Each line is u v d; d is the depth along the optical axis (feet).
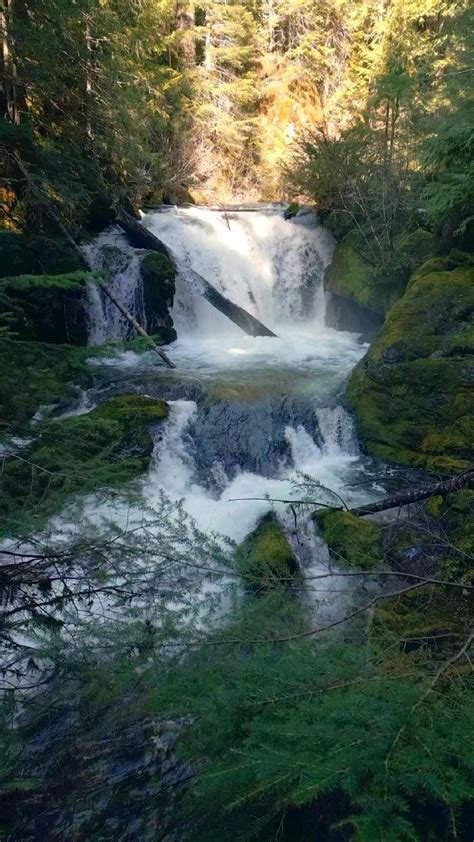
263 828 6.97
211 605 9.12
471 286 27.78
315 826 6.89
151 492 21.79
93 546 9.62
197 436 24.72
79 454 11.48
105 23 36.24
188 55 67.26
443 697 5.78
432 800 6.67
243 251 45.60
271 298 45.65
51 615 8.99
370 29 71.77
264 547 16.98
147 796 7.86
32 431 10.80
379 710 5.31
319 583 13.74
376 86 38.04
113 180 43.93
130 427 23.18
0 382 11.12
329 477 23.39
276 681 6.23
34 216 33.40
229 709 6.20
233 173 67.92
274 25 76.89
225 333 40.91
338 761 4.69
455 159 27.66
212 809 7.18
